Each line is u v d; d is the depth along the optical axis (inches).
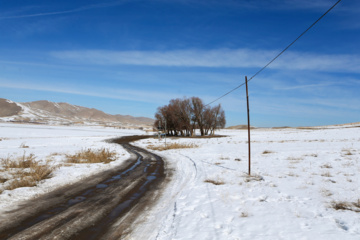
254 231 193.5
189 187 369.1
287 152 803.4
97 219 233.5
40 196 315.6
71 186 379.6
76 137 2544.3
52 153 877.8
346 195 284.0
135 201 299.4
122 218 237.1
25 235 192.5
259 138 1878.7
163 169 580.4
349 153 661.9
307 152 765.9
